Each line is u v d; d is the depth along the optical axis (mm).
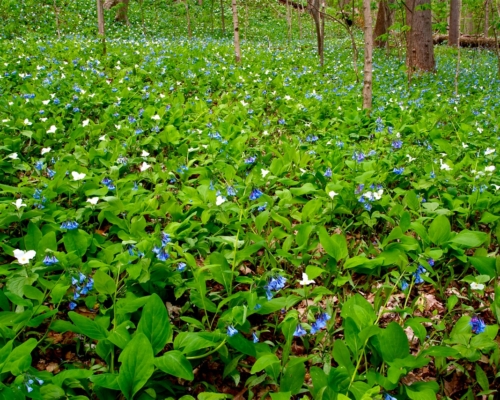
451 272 3512
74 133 5977
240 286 3488
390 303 3426
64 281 2852
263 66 13281
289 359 2797
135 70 10375
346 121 7438
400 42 17750
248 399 2602
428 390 2201
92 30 20266
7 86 8711
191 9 27875
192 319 2760
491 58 21000
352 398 2326
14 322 2441
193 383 2662
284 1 32062
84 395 2395
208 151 5676
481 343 2547
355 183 4598
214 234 3816
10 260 3596
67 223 3240
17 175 5305
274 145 6348
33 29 18859
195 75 10445
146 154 5254
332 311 3115
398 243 3457
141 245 3068
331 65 15125
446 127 7688
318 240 3598
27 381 2020
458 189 4875
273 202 4199
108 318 2584
